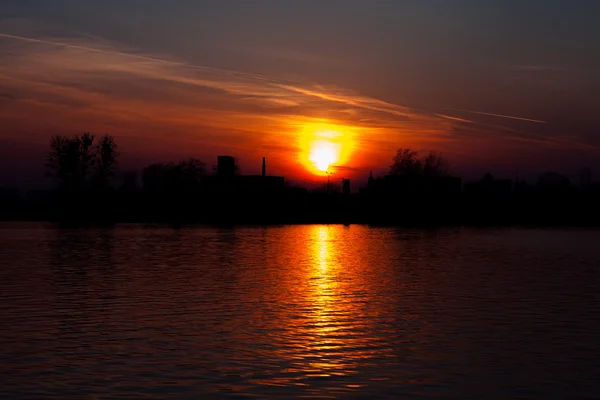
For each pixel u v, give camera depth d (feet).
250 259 181.68
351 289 118.32
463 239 292.20
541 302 103.24
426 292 114.62
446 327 82.99
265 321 86.63
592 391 55.93
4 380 58.65
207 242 258.57
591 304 101.35
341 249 225.56
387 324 84.84
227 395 54.44
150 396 54.13
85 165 552.82
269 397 53.98
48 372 61.31
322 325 84.07
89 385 57.16
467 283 128.06
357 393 55.16
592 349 71.05
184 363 64.69
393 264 168.76
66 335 77.66
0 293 111.34
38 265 160.45
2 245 233.55
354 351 69.97
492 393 55.31
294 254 201.16
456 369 62.90
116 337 76.54
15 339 75.46
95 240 266.16
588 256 196.34
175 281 129.29
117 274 141.38
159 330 80.69
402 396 54.39
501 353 69.26
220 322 85.81
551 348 71.56
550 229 409.49
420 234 341.21
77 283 125.08
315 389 56.24
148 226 418.72
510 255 199.62
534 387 57.06
